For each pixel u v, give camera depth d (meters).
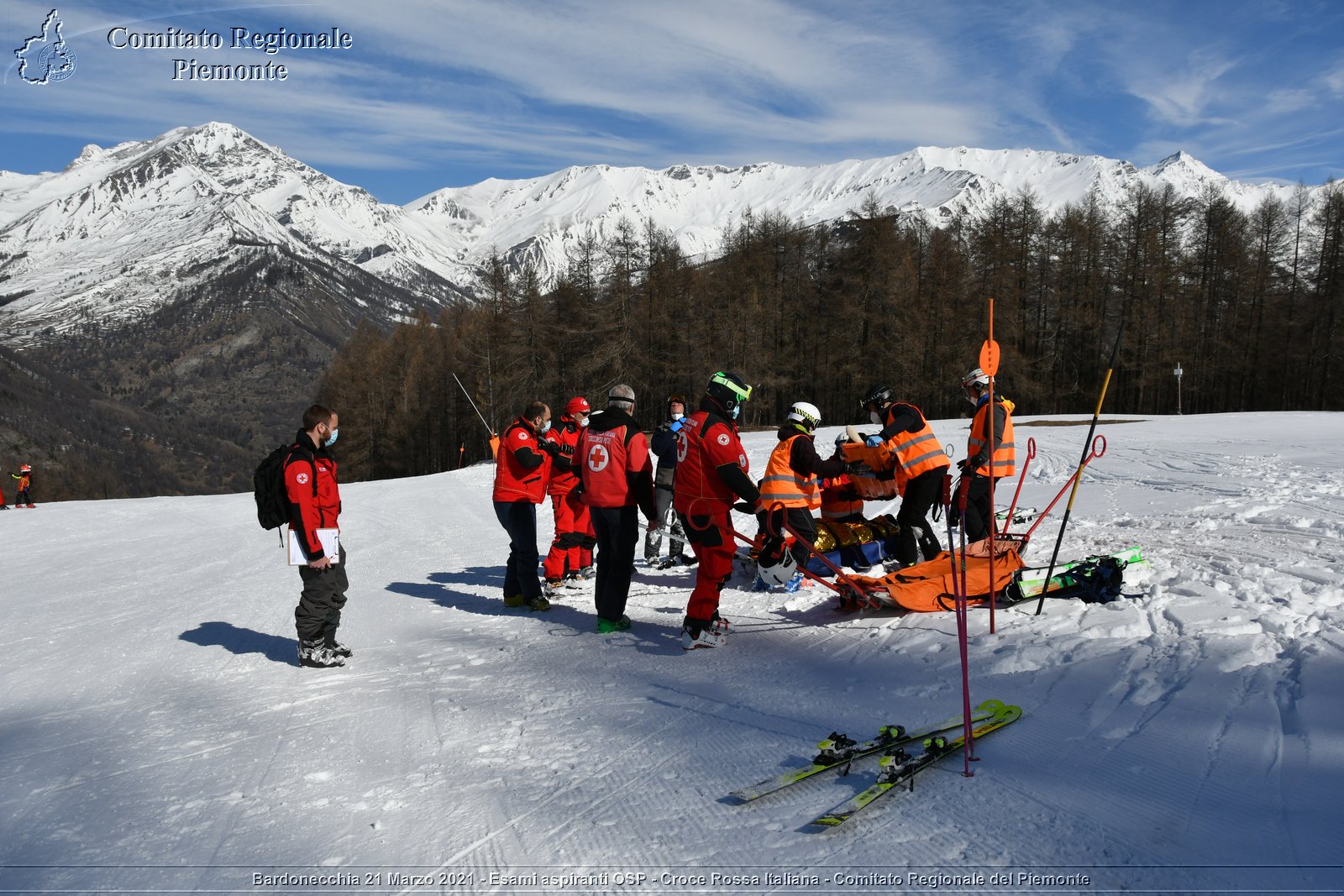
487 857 2.73
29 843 2.94
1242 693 3.66
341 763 3.60
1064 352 51.84
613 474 5.60
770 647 5.15
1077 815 2.76
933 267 49.19
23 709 4.64
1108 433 23.09
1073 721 3.54
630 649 5.30
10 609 7.90
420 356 72.06
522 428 6.55
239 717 4.28
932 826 2.76
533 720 4.05
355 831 2.96
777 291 53.25
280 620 6.71
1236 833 2.57
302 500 4.96
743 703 4.12
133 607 7.61
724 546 5.17
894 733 3.39
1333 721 3.27
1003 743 3.39
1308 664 3.91
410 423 71.44
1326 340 47.88
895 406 6.67
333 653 5.23
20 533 15.24
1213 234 51.91
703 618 5.20
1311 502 8.97
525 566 6.61
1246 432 21.16
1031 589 5.52
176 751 3.83
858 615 5.79
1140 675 4.00
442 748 3.73
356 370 80.62
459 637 5.82
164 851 2.85
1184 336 50.16
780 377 49.22
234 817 3.11
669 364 47.00
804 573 6.03
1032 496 11.05
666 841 2.78
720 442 5.03
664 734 3.78
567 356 48.59
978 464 6.09
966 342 46.22
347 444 78.19
